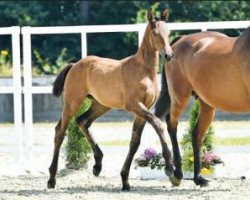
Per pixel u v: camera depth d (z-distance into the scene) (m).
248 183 12.26
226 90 11.46
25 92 14.45
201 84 11.76
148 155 13.02
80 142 13.62
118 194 11.30
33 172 13.73
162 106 12.36
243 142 16.22
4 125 23.03
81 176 13.19
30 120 14.55
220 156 14.66
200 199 10.74
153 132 14.09
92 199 10.86
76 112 12.32
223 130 18.81
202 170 12.80
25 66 14.38
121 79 11.71
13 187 12.26
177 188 11.93
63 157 14.44
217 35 12.08
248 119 23.31
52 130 20.55
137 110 11.45
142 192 11.52
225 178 12.81
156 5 28.27
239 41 11.33
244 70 11.16
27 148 14.69
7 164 14.55
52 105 24.58
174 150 12.13
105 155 15.33
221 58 11.48
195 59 11.84
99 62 12.15
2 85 22.91
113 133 19.28
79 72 12.24
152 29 11.39
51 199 10.93
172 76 12.18
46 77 23.84
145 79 11.54
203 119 12.16
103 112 12.55
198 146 12.17
